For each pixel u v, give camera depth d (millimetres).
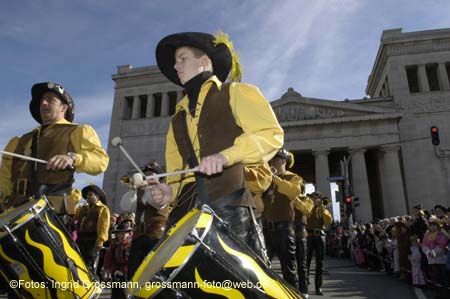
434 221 10492
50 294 2957
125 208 4273
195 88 2871
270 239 6637
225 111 2674
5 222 2779
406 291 10594
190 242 2012
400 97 46125
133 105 54219
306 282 7789
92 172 3770
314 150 42812
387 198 41344
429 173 42719
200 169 2248
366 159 50094
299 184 6879
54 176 3658
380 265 16703
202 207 2217
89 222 8117
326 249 30078
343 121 42500
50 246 2934
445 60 47312
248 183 3217
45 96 4105
